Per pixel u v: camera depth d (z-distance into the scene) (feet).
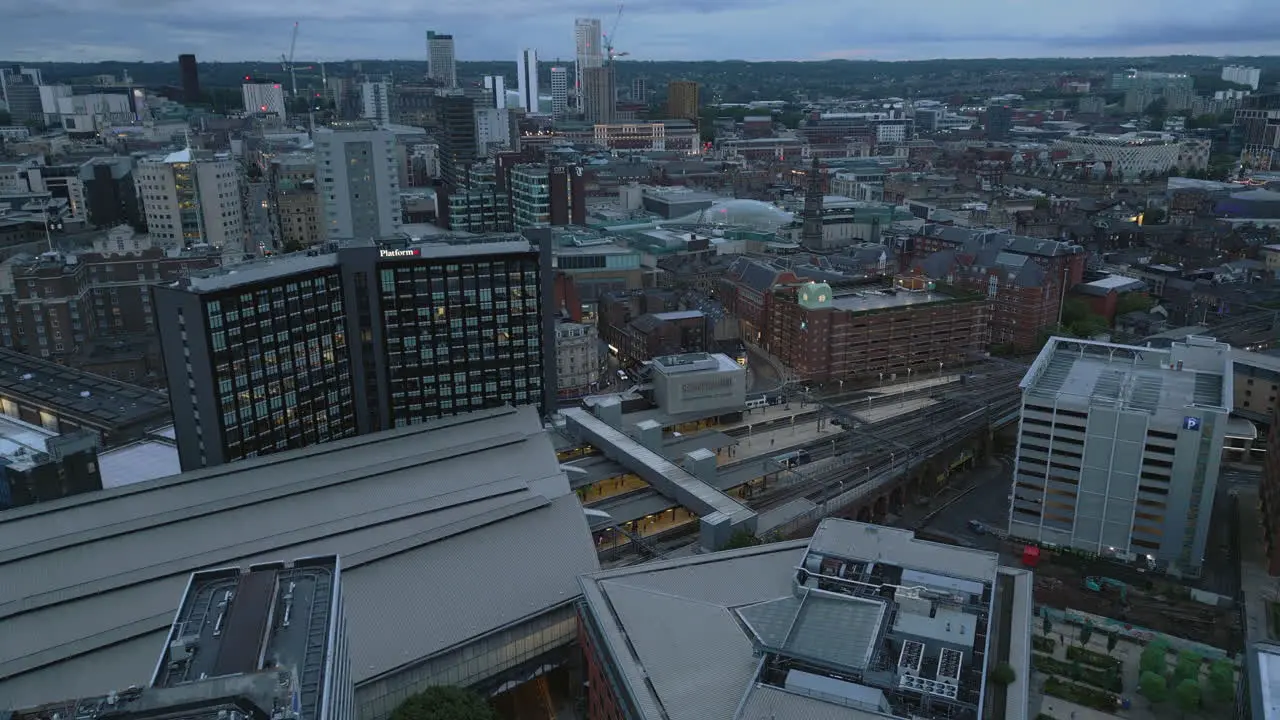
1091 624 578.25
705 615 448.24
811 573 469.98
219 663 301.02
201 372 654.53
